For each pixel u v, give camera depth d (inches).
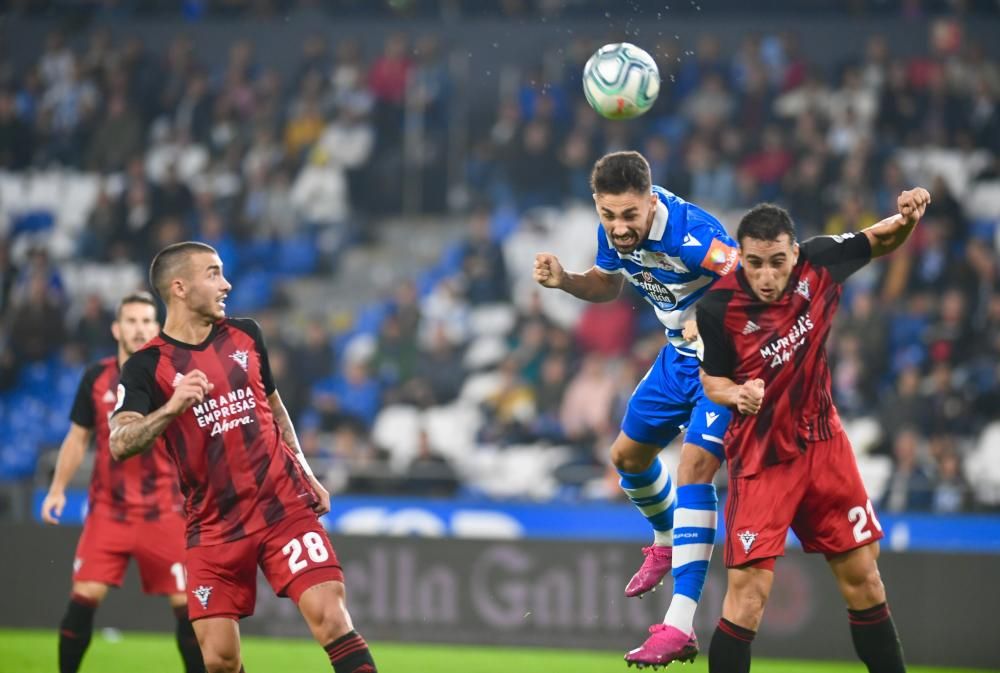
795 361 652.1
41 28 2293.3
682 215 690.8
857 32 2170.3
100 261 2059.5
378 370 1830.7
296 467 676.1
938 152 2001.7
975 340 1720.0
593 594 1216.2
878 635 674.8
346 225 2107.5
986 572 1170.6
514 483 1603.1
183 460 656.4
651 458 764.0
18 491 1387.8
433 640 1234.6
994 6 2162.9
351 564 1252.5
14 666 1045.2
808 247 661.9
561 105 2078.0
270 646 1208.2
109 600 1273.4
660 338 1740.9
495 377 1839.3
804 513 673.0
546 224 2017.7
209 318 668.7
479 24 2209.6
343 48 2176.4
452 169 2123.5
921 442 1573.6
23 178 2178.9
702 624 1189.7
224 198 2085.4
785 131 2031.3
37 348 1932.8
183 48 2215.8
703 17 2190.0
